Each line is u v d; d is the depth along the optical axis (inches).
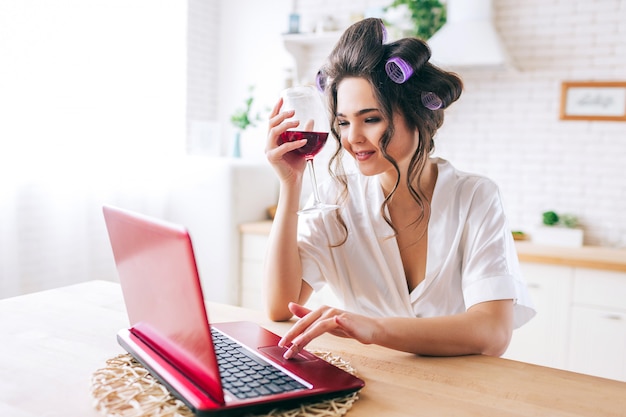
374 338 43.5
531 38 135.1
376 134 50.9
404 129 52.3
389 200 59.4
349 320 42.8
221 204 143.6
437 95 51.7
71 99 125.7
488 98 139.9
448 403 36.1
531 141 136.6
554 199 135.4
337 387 35.1
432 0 134.6
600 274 109.0
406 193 58.6
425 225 59.4
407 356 45.1
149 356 38.7
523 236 133.7
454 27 127.7
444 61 124.1
